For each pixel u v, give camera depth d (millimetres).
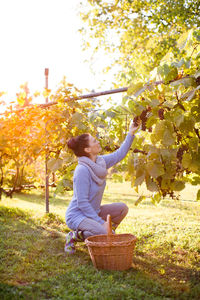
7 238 3549
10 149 3664
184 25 7965
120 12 9594
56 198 7590
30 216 4875
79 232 3000
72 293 2219
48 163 3818
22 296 2156
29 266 2719
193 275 2604
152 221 4668
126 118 3586
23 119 3674
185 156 2846
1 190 4039
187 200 7109
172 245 3457
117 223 3381
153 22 8305
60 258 2990
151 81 3012
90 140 3121
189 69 2865
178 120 2705
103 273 2582
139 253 3193
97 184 3098
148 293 2256
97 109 3674
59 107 3816
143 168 2891
